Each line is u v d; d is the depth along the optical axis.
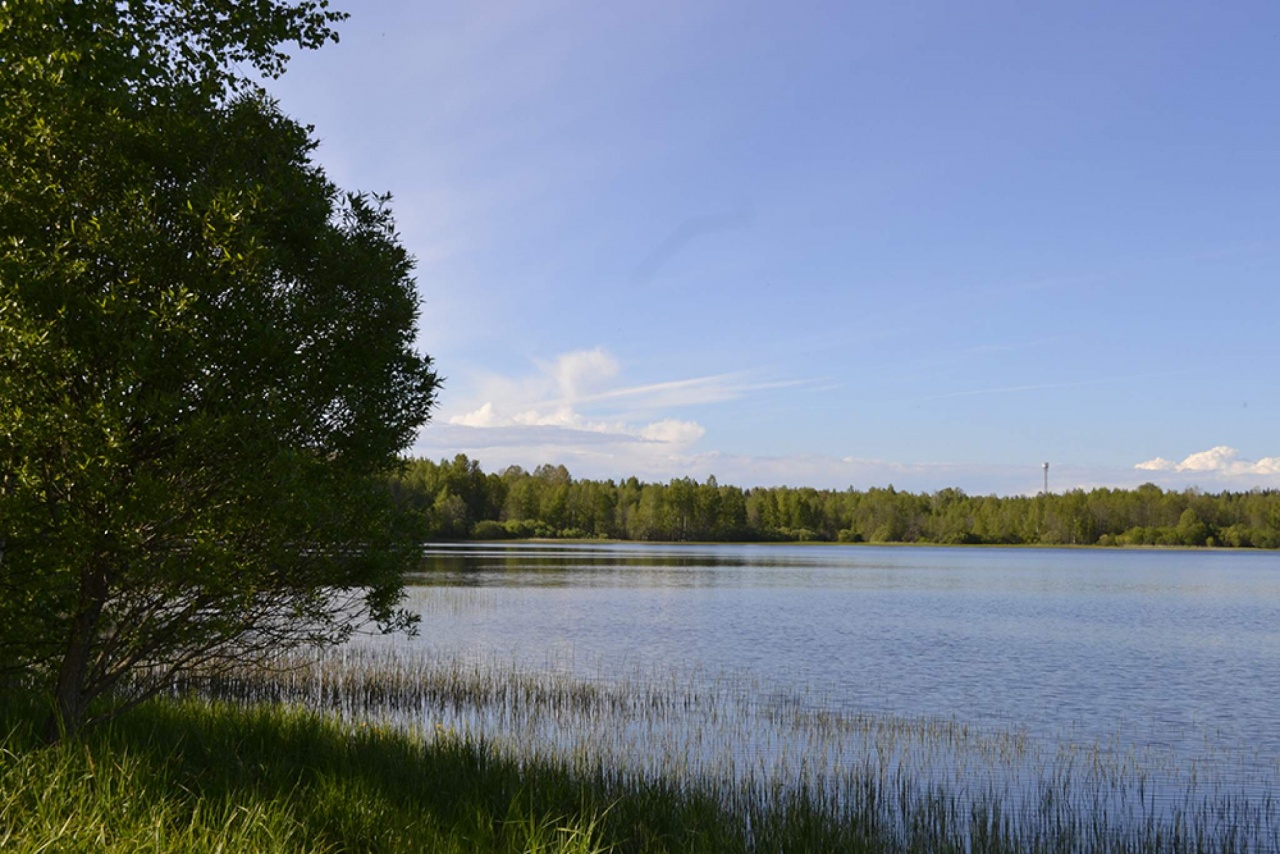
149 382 8.23
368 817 8.42
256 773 9.39
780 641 35.06
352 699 20.20
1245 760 17.89
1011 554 161.50
